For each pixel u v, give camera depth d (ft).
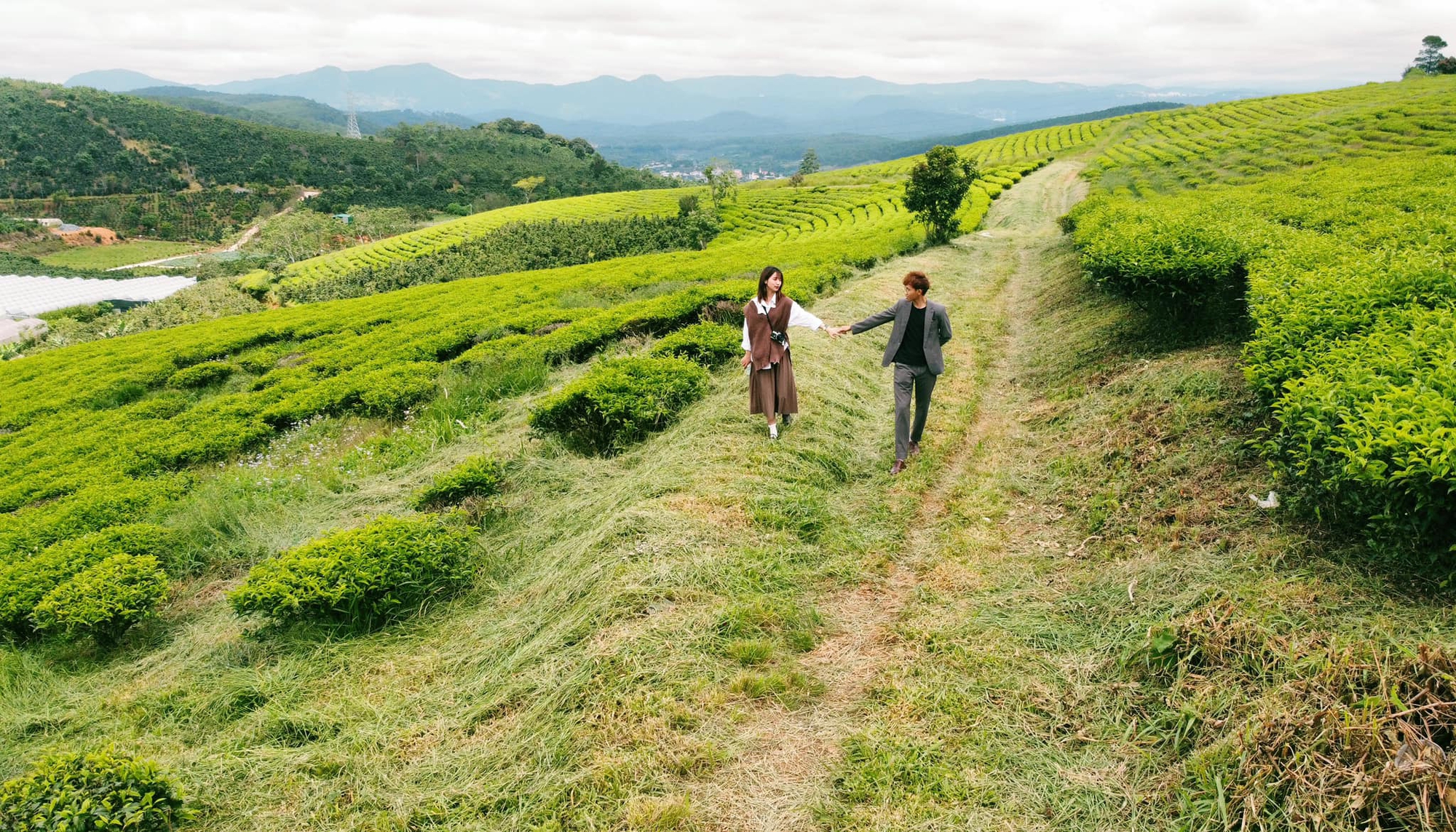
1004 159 265.54
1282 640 12.21
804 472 23.97
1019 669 14.47
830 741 13.35
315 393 46.68
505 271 204.64
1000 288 62.49
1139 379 26.73
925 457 25.22
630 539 19.77
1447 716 9.77
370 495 28.94
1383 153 121.60
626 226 237.45
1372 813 9.33
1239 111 261.85
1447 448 11.22
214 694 17.08
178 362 72.74
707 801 12.16
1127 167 177.27
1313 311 20.02
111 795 12.85
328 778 13.91
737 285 54.34
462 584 20.74
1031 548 19.15
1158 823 10.86
